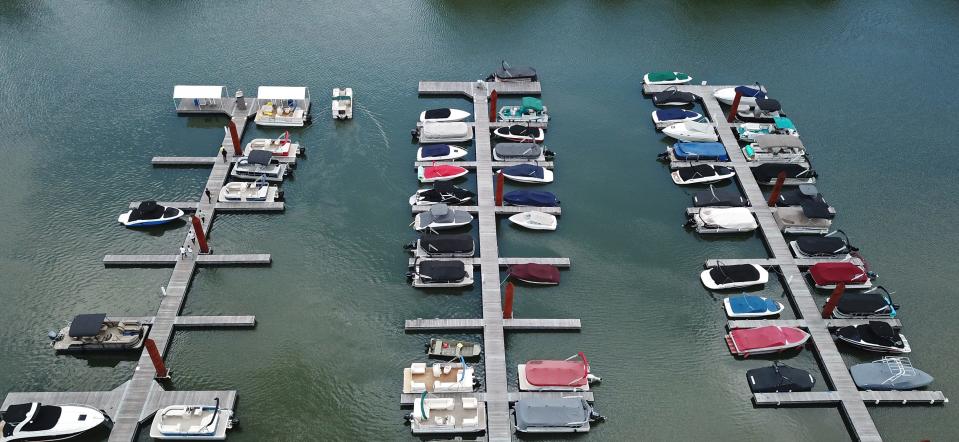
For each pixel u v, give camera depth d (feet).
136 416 158.61
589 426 162.61
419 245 194.90
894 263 201.87
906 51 279.28
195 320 178.60
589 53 272.31
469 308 185.26
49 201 208.54
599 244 203.62
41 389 166.50
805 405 168.45
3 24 272.31
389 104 246.06
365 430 161.58
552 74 261.85
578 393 166.40
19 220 203.00
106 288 187.21
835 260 198.59
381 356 174.81
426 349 176.35
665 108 249.34
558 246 202.28
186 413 157.79
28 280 188.34
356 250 198.90
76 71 253.24
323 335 178.91
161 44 267.18
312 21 281.33
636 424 164.25
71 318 179.93
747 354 176.76
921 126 246.68
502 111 239.09
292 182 217.77
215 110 238.07
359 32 276.82
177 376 169.68
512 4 294.05
